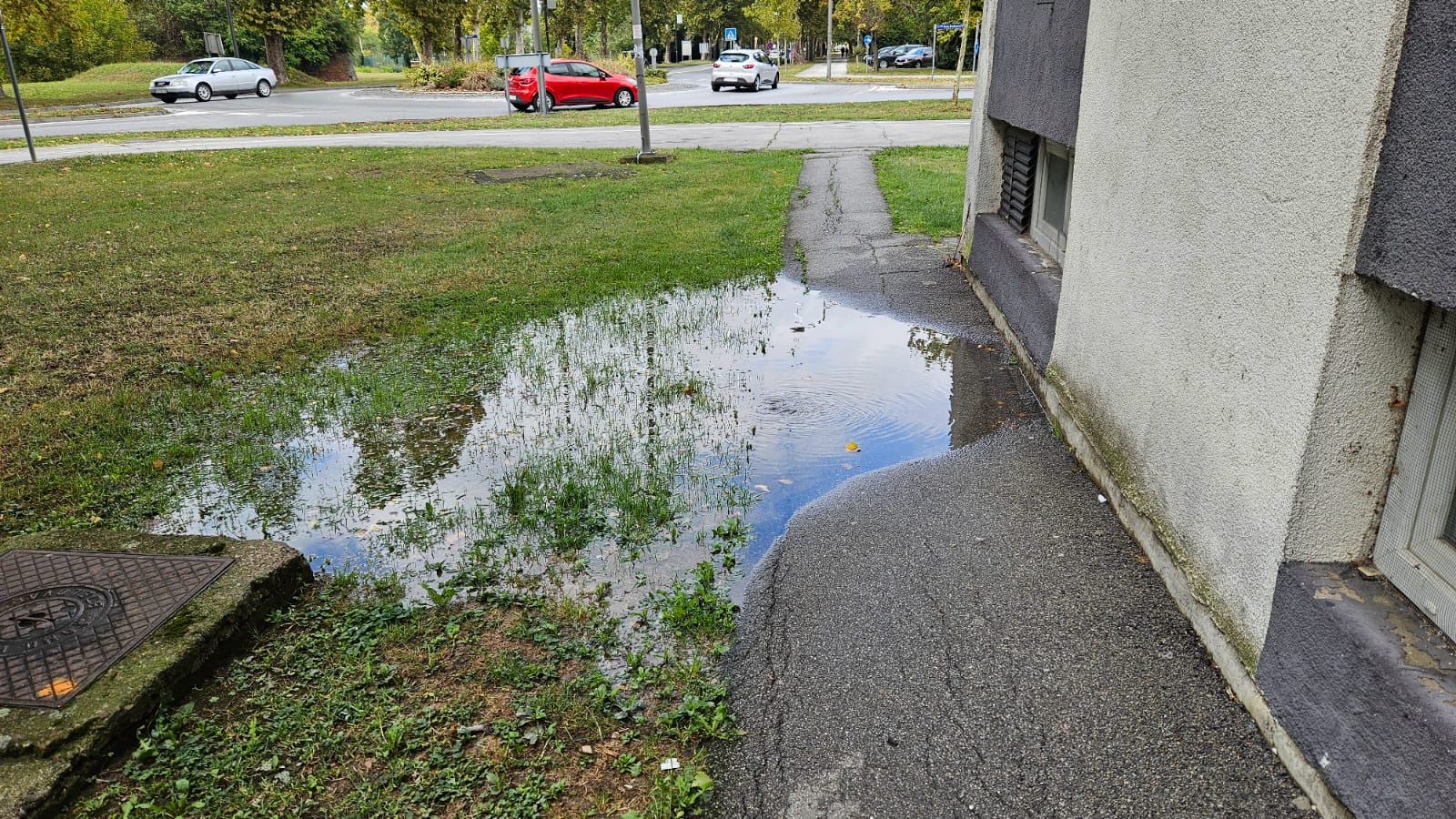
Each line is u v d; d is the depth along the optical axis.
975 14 26.73
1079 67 5.46
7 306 8.45
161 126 27.22
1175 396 3.61
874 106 29.80
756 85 40.34
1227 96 3.14
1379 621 2.40
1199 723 2.94
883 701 3.13
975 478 4.89
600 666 3.40
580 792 2.78
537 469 5.18
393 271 9.83
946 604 3.68
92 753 2.85
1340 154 2.43
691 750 2.96
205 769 2.89
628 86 33.03
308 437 5.77
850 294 8.98
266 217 12.92
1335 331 2.47
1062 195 6.61
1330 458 2.60
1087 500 4.53
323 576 4.12
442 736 3.01
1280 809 2.58
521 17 46.34
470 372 6.87
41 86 43.94
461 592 3.95
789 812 2.69
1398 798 2.18
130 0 50.12
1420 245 2.14
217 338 7.63
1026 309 6.71
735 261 10.22
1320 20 2.52
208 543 4.02
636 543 4.34
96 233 11.73
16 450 5.46
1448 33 2.03
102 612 3.51
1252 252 2.94
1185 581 3.49
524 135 23.86
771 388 6.49
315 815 2.71
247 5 49.38
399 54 103.25
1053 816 2.61
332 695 3.22
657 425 5.83
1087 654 3.31
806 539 4.30
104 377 6.70
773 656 3.42
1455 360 2.29
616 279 9.51
